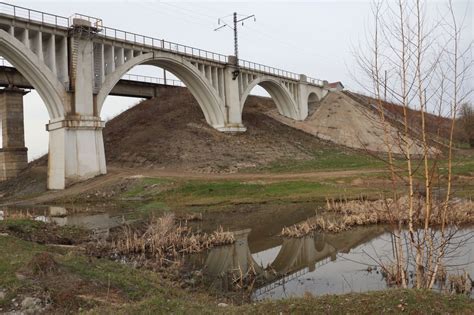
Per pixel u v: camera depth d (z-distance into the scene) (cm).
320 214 2528
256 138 5997
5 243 1435
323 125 6938
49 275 1011
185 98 7050
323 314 763
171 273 1410
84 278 1034
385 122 830
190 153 5291
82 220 2627
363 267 1434
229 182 3831
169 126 6094
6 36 3525
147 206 3180
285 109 7344
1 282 957
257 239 1972
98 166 4231
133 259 1594
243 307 830
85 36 4062
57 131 4084
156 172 4672
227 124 5906
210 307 874
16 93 5303
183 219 2584
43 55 3950
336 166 5044
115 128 6544
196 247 1775
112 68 4369
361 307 775
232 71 5956
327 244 1803
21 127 5350
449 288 1125
